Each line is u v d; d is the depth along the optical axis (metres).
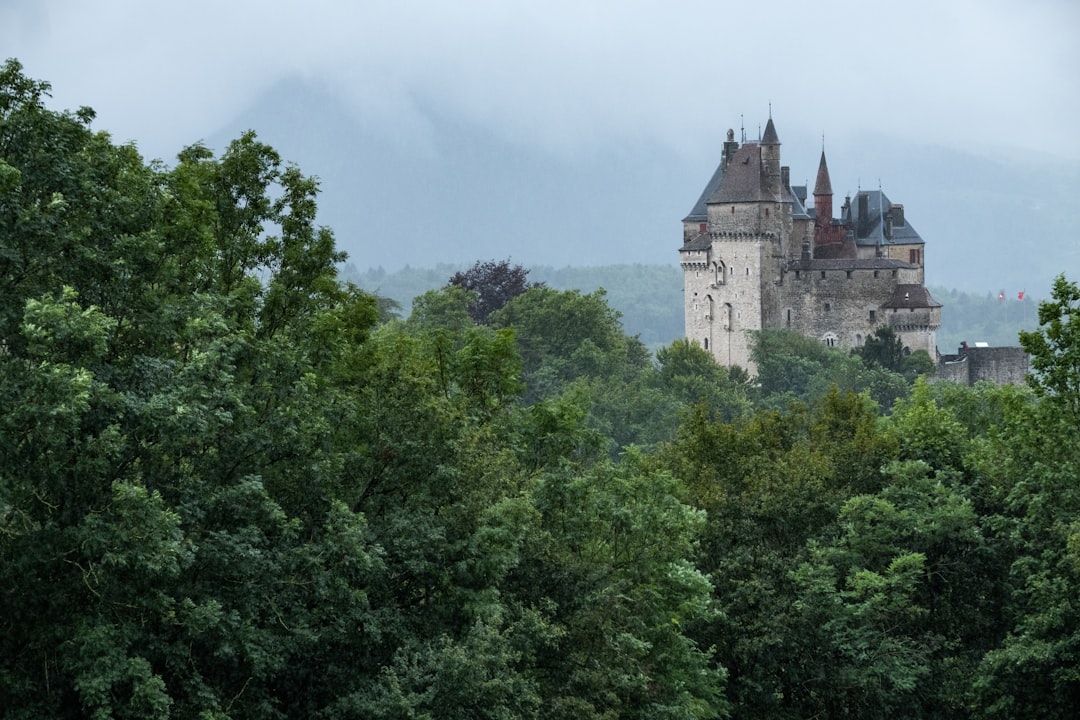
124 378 44.25
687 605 66.00
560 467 64.00
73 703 43.44
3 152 46.41
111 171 49.47
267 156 62.88
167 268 49.28
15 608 41.56
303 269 62.19
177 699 45.47
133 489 40.72
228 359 46.66
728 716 72.81
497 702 48.38
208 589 45.25
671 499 64.25
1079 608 72.06
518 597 56.34
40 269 44.50
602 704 56.38
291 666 49.06
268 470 49.53
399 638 50.00
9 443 40.34
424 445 53.41
